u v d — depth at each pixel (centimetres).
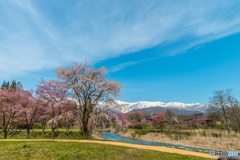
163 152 1274
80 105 2197
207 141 3231
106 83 2241
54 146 1146
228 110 3672
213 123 4856
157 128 5819
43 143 1291
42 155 891
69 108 2609
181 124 5300
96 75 2384
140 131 5528
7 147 1078
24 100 2527
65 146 1176
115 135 5109
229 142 2959
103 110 2203
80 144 1313
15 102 2531
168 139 3994
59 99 2562
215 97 3931
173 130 5031
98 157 944
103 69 2333
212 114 4000
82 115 2189
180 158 1070
